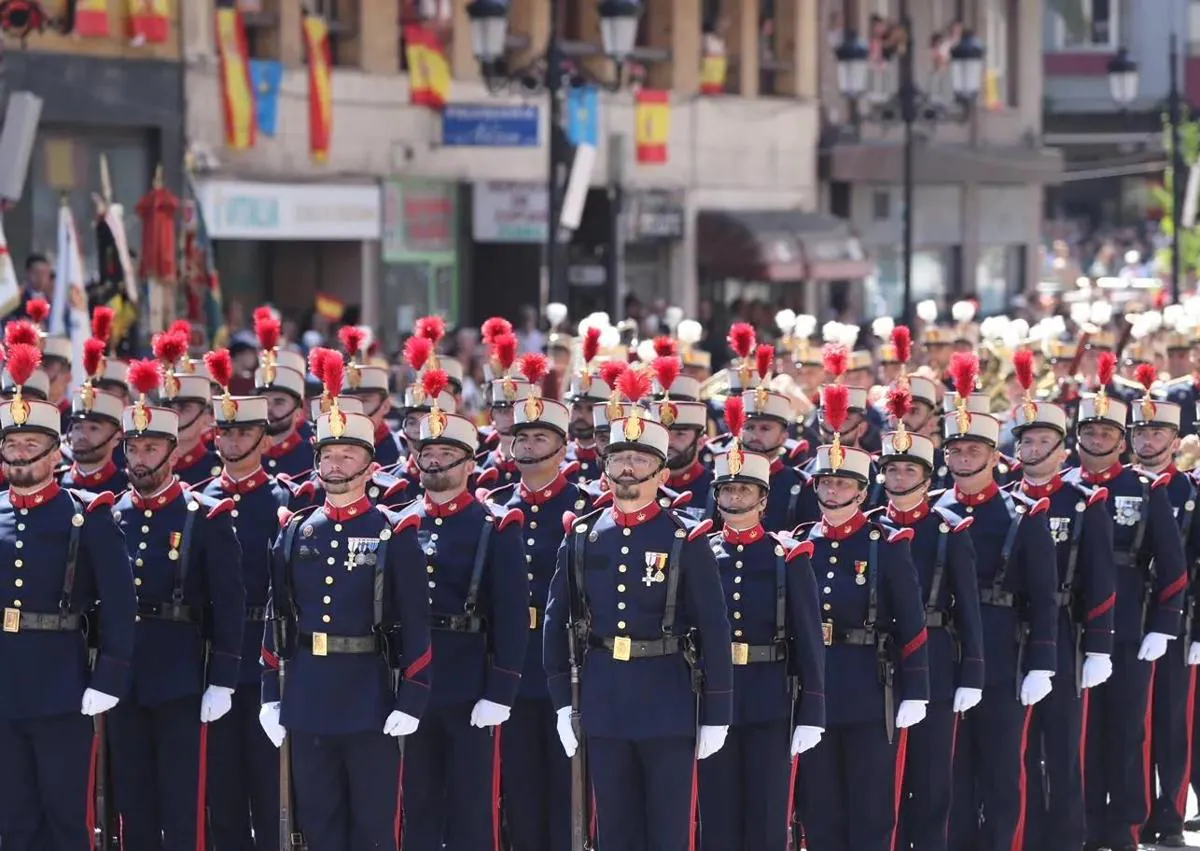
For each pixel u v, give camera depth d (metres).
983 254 119.88
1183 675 39.62
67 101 69.62
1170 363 54.03
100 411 35.00
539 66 79.75
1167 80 162.75
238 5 77.12
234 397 35.72
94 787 32.91
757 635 32.16
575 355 46.78
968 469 36.03
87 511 31.88
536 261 90.19
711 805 32.59
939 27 116.31
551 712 34.72
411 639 30.98
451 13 86.00
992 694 35.56
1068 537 36.62
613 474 30.84
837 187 109.12
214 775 34.84
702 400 43.97
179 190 73.62
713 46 99.00
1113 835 38.88
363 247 82.12
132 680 33.16
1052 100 161.50
